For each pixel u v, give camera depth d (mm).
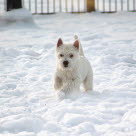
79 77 6965
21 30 15586
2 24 16531
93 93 7129
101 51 11219
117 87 7527
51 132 5121
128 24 16750
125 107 6113
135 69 9227
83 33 14492
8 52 11180
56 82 7070
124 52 11117
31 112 6055
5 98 6863
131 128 5133
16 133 5160
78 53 6969
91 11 20641
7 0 17359
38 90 7508
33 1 27234
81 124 5273
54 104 6438
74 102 6395
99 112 5863
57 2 27484
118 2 26906
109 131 5062
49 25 17000
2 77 8578
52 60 10391
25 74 8930
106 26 16281
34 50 11688
